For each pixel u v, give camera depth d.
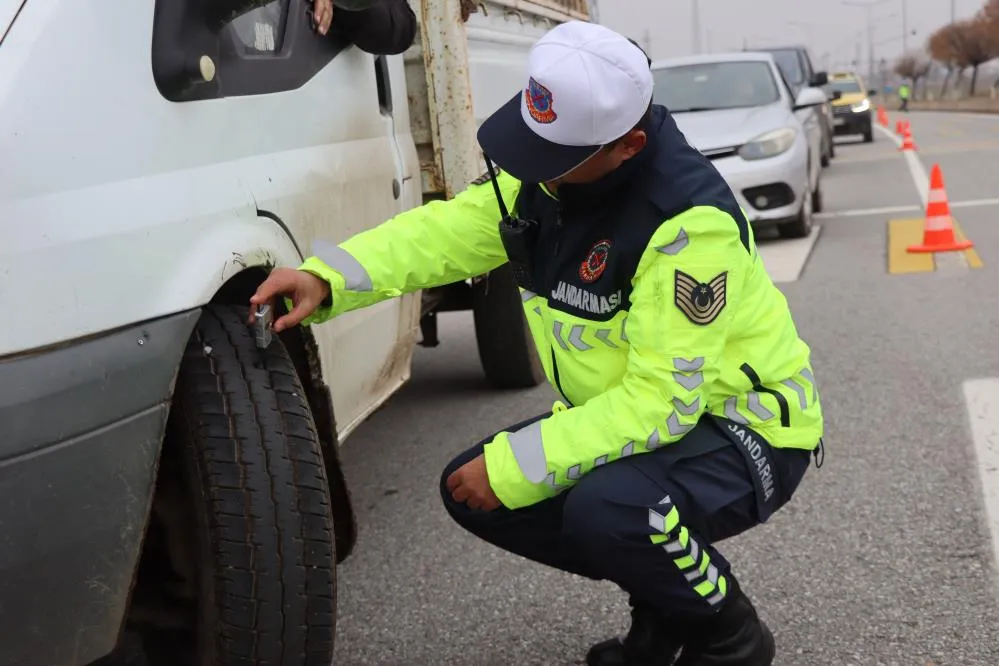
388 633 3.11
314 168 2.90
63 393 1.88
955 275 7.64
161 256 2.12
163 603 2.39
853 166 17.44
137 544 2.04
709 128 9.70
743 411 2.26
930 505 3.72
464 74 4.18
